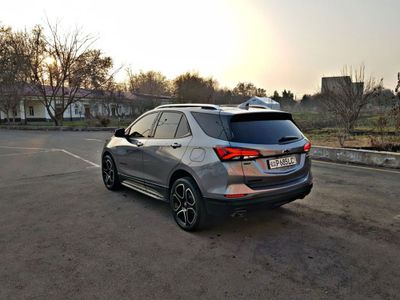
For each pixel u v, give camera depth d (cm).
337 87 1352
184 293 266
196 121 396
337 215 446
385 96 1250
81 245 361
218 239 374
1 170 821
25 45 2706
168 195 434
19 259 329
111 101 3756
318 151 930
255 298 257
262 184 355
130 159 517
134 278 290
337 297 257
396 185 602
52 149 1252
